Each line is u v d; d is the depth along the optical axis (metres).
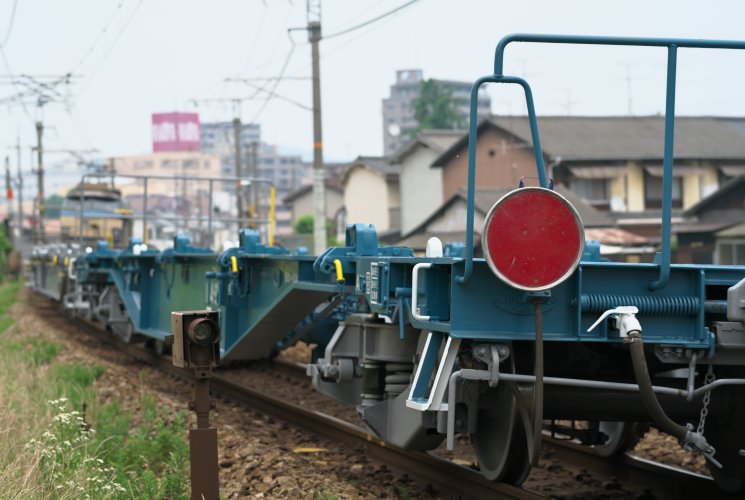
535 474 7.68
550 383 5.50
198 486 5.64
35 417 8.43
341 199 68.62
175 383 13.62
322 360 8.18
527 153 40.03
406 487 7.07
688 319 5.64
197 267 12.45
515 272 5.08
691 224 39.06
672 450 8.46
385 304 6.61
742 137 43.78
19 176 61.44
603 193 40.94
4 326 23.14
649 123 43.72
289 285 9.28
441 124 74.88
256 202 20.75
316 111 24.50
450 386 5.48
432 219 39.38
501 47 5.39
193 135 110.88
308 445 9.03
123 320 16.80
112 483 6.25
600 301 5.48
